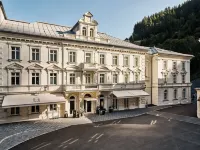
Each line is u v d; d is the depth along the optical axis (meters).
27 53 24.78
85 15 29.78
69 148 14.81
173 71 42.25
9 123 23.28
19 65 24.08
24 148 14.72
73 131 20.11
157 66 39.41
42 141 16.58
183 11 126.38
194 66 78.88
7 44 23.31
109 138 17.61
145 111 33.12
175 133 19.47
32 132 19.52
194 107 37.78
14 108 24.17
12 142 16.17
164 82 40.53
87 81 30.23
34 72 25.44
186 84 44.66
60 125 22.75
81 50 29.30
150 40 108.88
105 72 31.92
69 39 27.38
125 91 33.62
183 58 44.16
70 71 28.17
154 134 19.05
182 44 85.06
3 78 23.14
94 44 30.22
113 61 33.25
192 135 18.73
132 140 17.02
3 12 26.22
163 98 40.62
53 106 27.12
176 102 42.66
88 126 22.47
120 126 22.52
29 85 24.84
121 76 34.00
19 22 28.44
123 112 32.00
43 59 26.02
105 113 30.86
